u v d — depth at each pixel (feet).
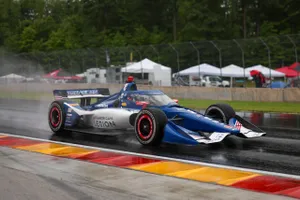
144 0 245.04
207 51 100.53
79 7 267.59
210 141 28.43
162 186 20.38
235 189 19.69
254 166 24.36
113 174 22.88
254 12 220.23
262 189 19.61
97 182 21.27
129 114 33.45
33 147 31.65
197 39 196.44
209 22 196.03
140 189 19.92
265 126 43.78
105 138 35.27
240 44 86.58
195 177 21.95
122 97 36.11
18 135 38.01
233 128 30.25
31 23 259.60
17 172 23.71
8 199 18.90
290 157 26.91
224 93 81.15
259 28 219.20
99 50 108.37
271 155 27.58
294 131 39.45
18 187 20.70
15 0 313.32
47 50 216.33
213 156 27.35
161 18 246.88
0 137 36.99
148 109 30.66
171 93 90.02
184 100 83.10
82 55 109.91
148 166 24.61
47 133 39.06
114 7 243.81
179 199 18.33
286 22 207.41
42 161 26.55
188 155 27.73
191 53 104.83
